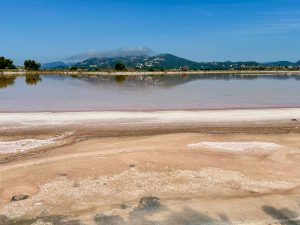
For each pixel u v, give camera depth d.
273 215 10.00
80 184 12.36
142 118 25.34
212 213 10.10
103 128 22.30
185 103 34.97
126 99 38.34
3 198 11.23
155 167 14.05
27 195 11.44
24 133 20.77
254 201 10.92
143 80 79.62
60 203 10.87
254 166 14.43
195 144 17.97
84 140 19.20
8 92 47.09
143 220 9.71
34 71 134.38
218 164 14.58
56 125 22.83
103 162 14.63
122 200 11.05
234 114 27.27
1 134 20.45
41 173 13.42
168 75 115.38
